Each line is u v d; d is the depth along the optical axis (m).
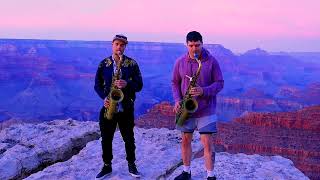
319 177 58.50
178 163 8.47
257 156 9.20
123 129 7.26
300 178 7.78
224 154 9.27
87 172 7.91
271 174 7.83
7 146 10.65
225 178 7.59
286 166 8.51
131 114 7.19
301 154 66.81
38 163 9.59
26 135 11.34
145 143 9.82
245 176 7.71
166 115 80.44
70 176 7.71
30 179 7.71
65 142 10.40
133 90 6.93
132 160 7.46
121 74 6.78
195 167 8.02
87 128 11.59
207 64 6.39
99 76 7.02
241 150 67.94
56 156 10.02
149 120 77.44
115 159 8.50
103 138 7.33
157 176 7.69
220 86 6.39
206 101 6.45
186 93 6.39
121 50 6.76
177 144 9.89
